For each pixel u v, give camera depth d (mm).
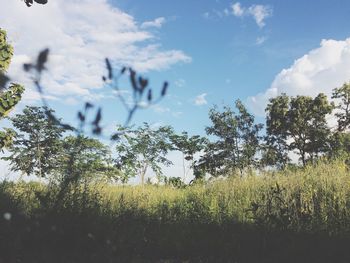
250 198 11586
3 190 6871
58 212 3881
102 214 5324
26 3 4125
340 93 44938
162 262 5156
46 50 1760
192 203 11797
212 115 37438
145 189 14516
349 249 4957
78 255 3107
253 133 37469
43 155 22422
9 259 2887
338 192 9531
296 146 44844
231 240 5863
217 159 35594
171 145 33406
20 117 23641
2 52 13805
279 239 4844
